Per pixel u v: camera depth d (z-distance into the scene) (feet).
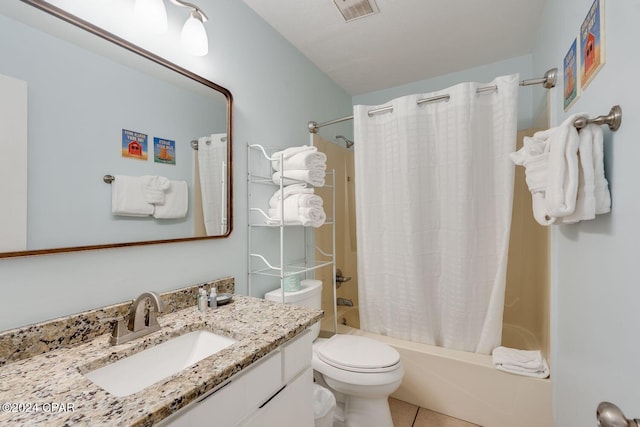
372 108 6.10
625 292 2.25
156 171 3.53
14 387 2.00
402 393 5.70
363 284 6.35
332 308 7.58
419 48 6.67
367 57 7.01
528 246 6.97
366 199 6.18
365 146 6.15
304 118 6.76
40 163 2.58
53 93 2.67
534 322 6.73
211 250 4.30
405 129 5.71
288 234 6.07
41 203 2.58
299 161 5.11
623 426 1.64
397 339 6.02
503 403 4.83
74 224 2.79
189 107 3.96
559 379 4.19
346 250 8.57
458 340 5.50
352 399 4.76
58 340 2.61
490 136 5.26
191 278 3.99
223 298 3.84
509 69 7.25
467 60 7.24
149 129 3.46
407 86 8.53
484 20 5.72
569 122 2.69
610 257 2.53
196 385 1.98
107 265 3.07
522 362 4.80
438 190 5.65
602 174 2.57
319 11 5.34
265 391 2.72
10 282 2.43
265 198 5.41
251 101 5.12
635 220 2.10
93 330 2.85
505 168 5.06
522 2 5.22
